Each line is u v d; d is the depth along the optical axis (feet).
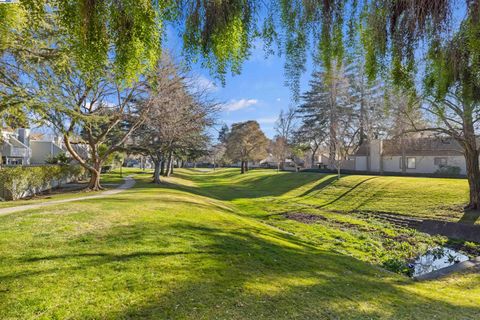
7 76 29.50
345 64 8.96
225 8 8.38
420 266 22.67
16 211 24.11
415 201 45.52
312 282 13.12
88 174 89.15
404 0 8.45
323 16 8.50
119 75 8.40
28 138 97.86
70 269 11.50
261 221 38.32
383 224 37.06
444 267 22.20
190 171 177.68
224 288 10.96
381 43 8.77
